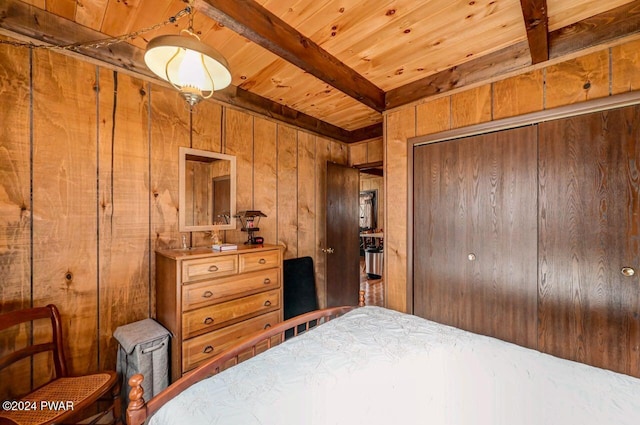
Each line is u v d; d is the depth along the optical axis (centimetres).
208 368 123
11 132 168
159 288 213
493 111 224
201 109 254
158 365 182
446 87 247
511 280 214
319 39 203
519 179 211
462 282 238
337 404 100
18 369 168
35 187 175
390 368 120
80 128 191
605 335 178
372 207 867
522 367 122
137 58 214
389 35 200
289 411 96
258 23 169
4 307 165
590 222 184
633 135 170
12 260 168
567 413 96
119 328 196
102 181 200
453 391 108
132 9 174
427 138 258
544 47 188
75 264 188
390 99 284
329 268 365
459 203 241
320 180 372
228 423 90
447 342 142
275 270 247
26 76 173
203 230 252
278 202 321
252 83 271
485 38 205
